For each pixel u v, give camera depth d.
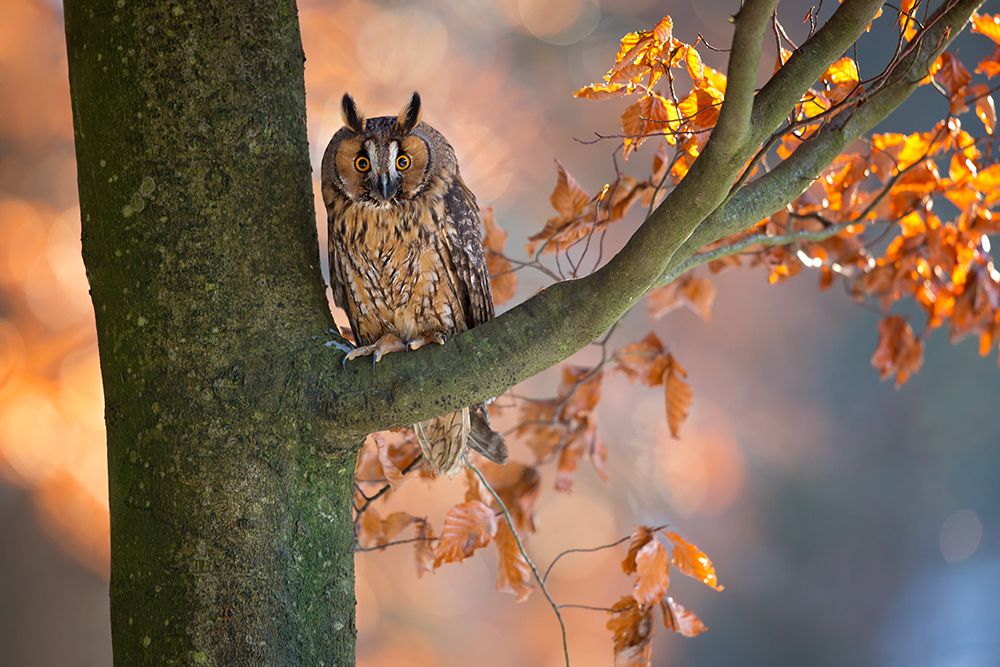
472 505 12.29
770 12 11.93
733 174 12.00
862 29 12.02
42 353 17.12
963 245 12.41
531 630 29.50
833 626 34.25
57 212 18.73
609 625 12.24
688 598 33.53
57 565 19.52
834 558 35.03
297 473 12.05
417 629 27.09
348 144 12.39
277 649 12.03
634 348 12.49
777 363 36.88
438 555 12.27
